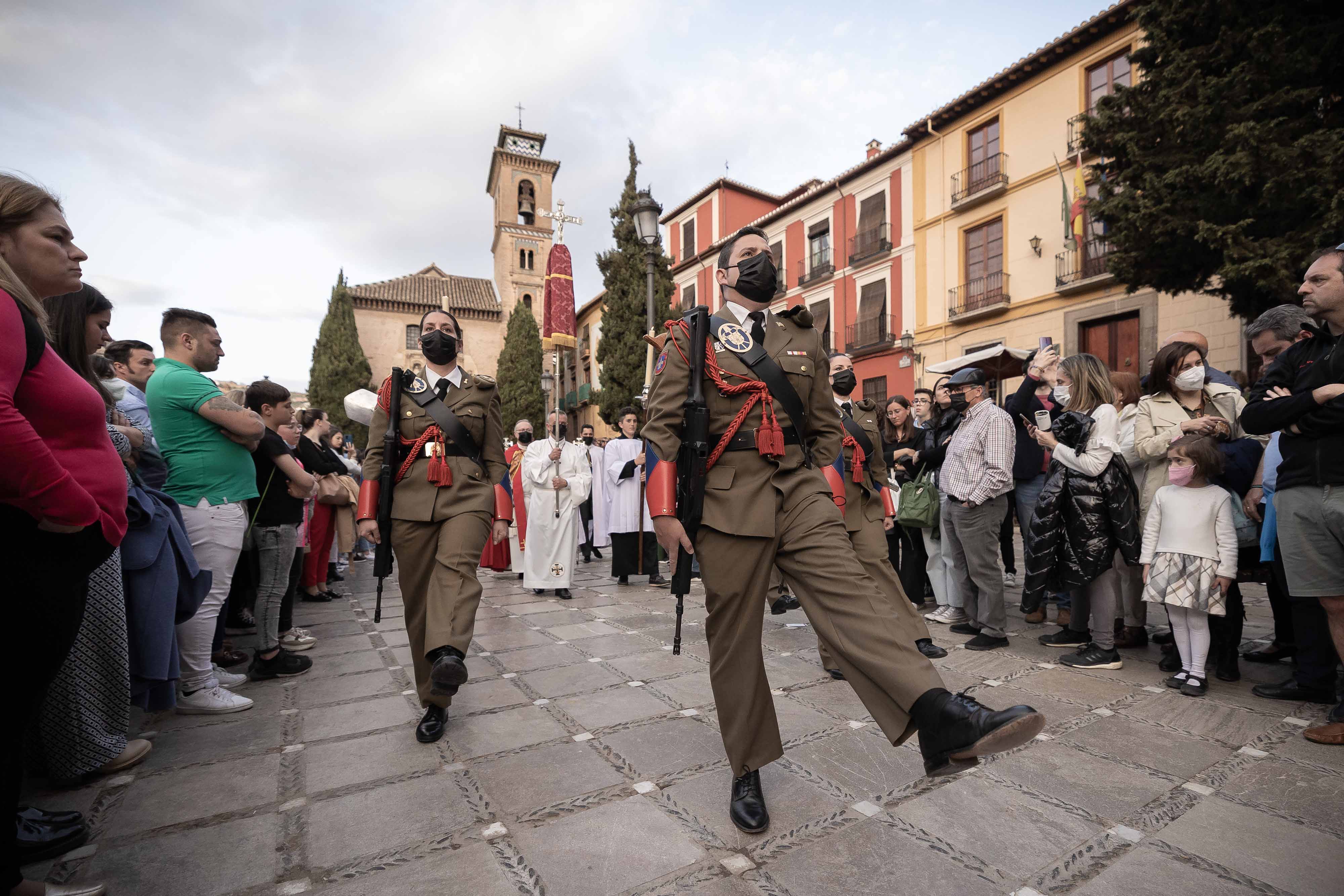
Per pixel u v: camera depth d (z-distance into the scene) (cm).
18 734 154
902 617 215
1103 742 266
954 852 190
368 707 325
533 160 4500
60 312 234
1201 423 348
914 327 1812
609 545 969
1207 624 325
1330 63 736
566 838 201
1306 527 269
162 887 179
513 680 361
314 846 199
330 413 3550
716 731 284
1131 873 179
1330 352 265
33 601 144
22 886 161
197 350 342
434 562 299
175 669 288
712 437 209
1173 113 808
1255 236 780
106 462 163
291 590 441
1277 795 221
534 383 3688
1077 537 366
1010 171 1570
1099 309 1399
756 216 2519
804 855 190
